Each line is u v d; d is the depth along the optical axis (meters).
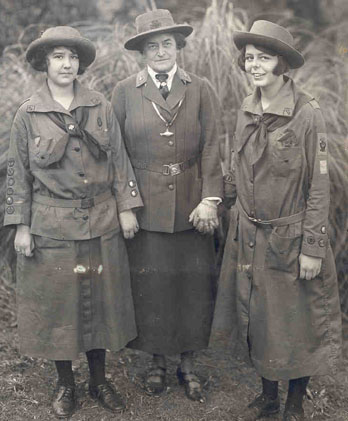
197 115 2.70
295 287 2.48
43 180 2.48
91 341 2.62
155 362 2.92
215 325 2.73
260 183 2.48
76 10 4.96
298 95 2.45
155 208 2.69
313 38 4.64
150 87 2.65
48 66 2.47
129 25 4.55
